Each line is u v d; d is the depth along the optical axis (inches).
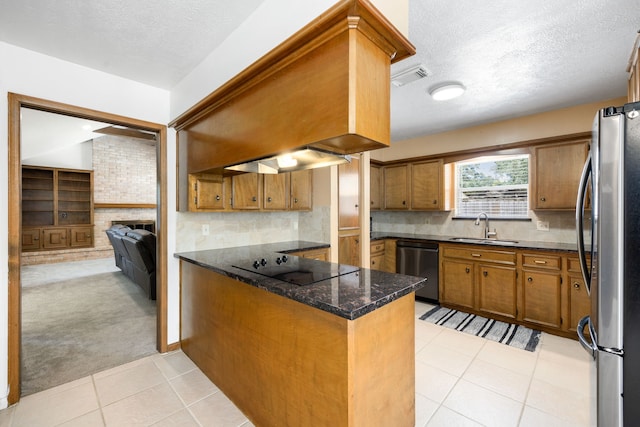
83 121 180.1
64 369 90.7
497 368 89.8
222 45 76.2
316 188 136.1
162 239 101.3
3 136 73.5
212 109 79.7
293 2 55.7
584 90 107.5
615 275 42.7
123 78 93.7
